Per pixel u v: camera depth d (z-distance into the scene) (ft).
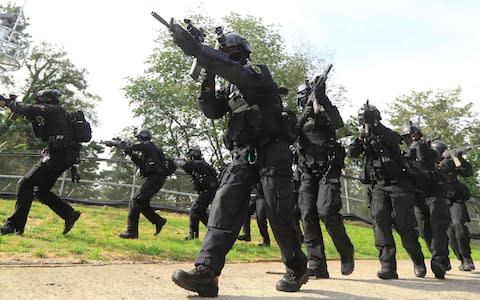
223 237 12.32
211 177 33.40
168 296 12.34
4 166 51.42
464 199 30.04
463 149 30.48
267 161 12.99
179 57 96.37
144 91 94.94
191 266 20.36
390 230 20.83
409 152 23.34
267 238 34.30
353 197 64.44
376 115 21.17
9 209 36.32
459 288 18.39
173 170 32.65
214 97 13.67
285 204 12.94
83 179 52.90
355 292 15.28
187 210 54.85
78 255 19.83
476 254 50.90
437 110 116.67
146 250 23.31
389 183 20.97
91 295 11.92
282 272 20.31
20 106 22.75
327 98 19.83
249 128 13.05
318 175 20.03
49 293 11.83
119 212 46.29
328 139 19.88
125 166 54.29
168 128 96.94
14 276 13.80
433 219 23.50
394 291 16.33
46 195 24.52
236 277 17.74
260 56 94.17
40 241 22.27
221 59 12.16
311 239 19.79
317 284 16.69
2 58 72.18
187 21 12.39
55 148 23.67
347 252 20.18
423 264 21.86
